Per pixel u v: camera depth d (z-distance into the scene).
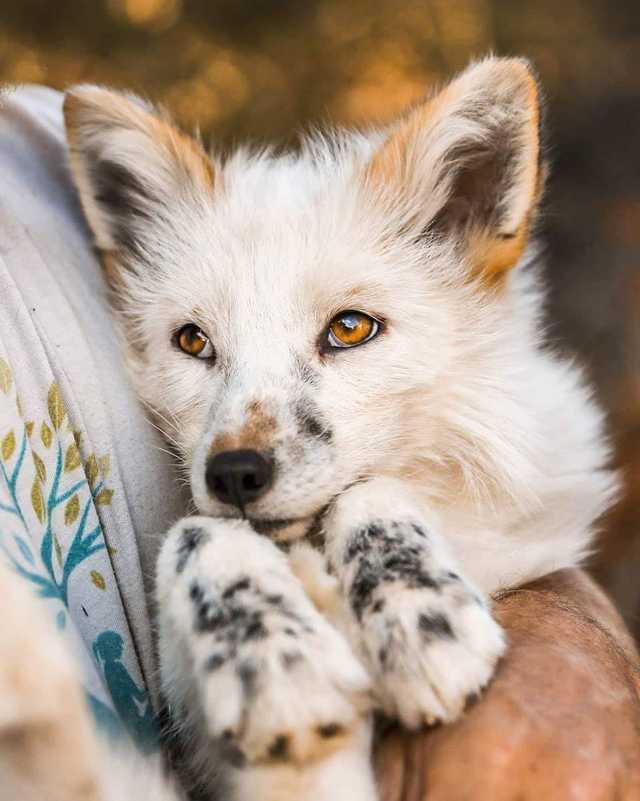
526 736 0.66
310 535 0.74
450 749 0.66
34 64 1.41
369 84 1.72
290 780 0.65
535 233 0.90
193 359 0.79
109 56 1.56
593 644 0.71
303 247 0.78
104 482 0.73
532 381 0.80
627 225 1.57
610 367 1.38
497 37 1.75
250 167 0.85
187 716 0.70
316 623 0.67
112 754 0.65
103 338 0.77
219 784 0.69
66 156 0.83
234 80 1.65
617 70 1.76
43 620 0.62
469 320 0.79
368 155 0.83
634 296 1.45
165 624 0.70
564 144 1.69
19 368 0.71
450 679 0.66
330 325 0.78
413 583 0.68
